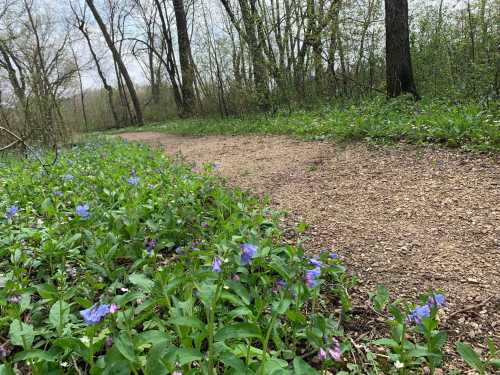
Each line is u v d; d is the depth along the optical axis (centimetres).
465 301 236
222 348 158
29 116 1027
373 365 187
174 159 711
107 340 172
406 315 175
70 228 318
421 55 1162
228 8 1227
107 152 855
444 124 599
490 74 828
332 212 395
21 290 201
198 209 359
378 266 283
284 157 659
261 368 146
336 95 1192
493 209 355
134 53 2731
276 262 210
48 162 688
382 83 1105
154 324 197
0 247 286
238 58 1293
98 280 239
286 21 1147
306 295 194
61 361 168
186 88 1836
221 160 711
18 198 446
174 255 296
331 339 171
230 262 189
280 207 421
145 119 2838
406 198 408
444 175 457
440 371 183
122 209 343
